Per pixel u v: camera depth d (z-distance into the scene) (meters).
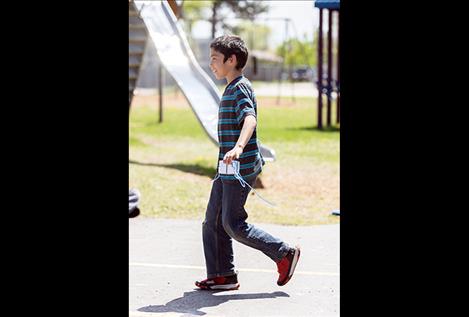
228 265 9.70
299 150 28.12
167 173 20.77
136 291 9.62
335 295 9.48
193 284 10.04
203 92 24.44
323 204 18.11
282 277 9.45
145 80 91.81
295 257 9.43
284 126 38.31
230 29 88.25
